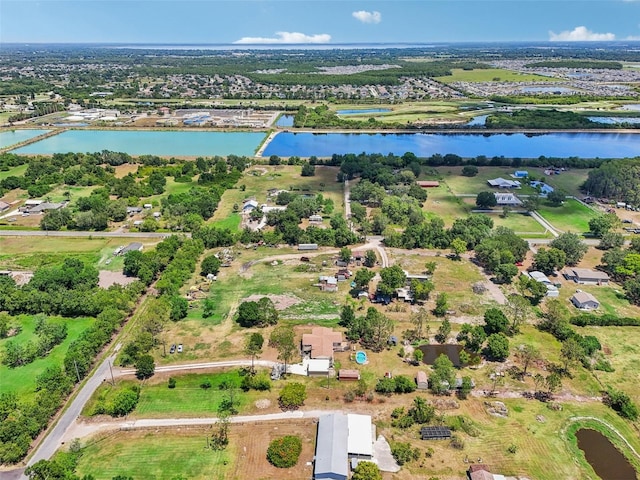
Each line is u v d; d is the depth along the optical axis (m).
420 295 132.62
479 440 87.38
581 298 132.25
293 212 185.88
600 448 86.56
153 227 181.00
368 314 119.38
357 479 76.19
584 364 107.81
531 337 118.50
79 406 95.69
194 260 154.62
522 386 101.75
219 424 90.81
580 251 154.62
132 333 120.06
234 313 128.00
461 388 99.62
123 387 101.12
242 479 79.75
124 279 145.62
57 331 115.25
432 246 168.50
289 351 104.88
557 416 93.50
